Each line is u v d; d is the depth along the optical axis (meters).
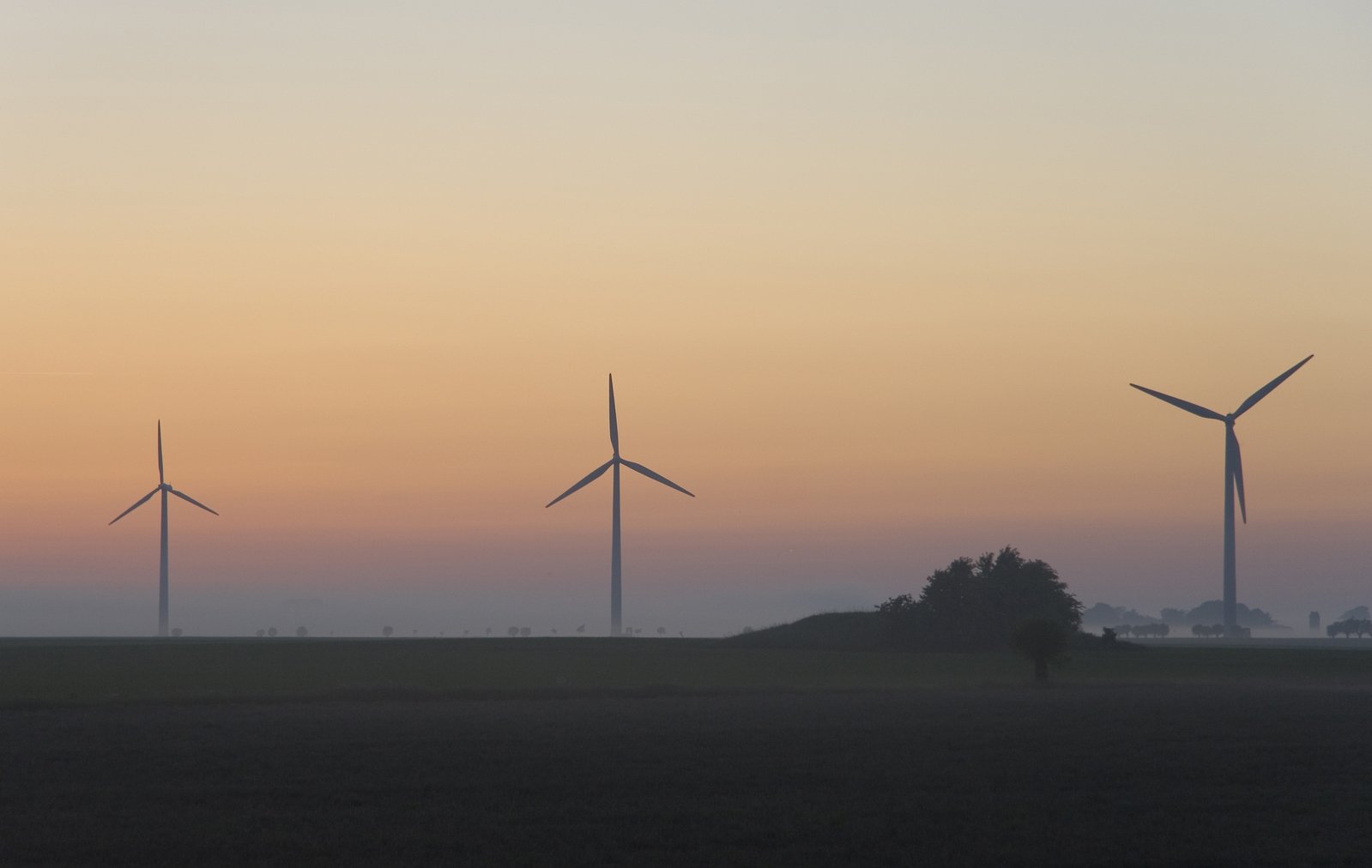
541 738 95.88
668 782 76.44
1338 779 78.19
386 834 62.50
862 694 144.12
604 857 58.16
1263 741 94.88
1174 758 86.00
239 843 60.56
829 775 79.00
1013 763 83.56
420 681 165.62
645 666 198.75
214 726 104.44
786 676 179.38
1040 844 60.69
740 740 95.00
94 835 62.16
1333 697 138.12
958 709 121.38
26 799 71.75
